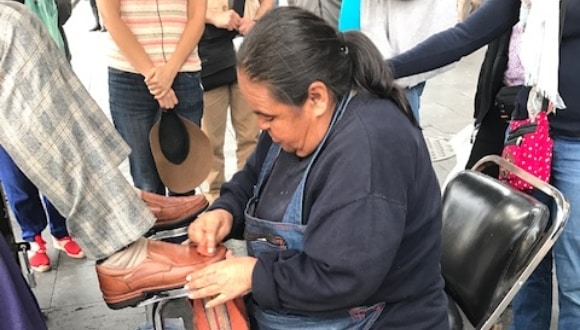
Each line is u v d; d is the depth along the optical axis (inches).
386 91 41.1
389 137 38.8
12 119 39.3
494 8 60.9
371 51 41.0
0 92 39.0
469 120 167.9
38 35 40.0
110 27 80.2
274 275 39.8
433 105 180.5
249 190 51.5
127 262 43.0
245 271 40.6
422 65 59.7
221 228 47.9
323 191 39.2
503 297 52.8
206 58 104.1
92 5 262.1
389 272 42.1
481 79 75.2
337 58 39.2
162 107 84.1
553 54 57.5
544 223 52.0
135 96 85.7
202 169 87.2
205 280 41.1
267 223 43.4
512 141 64.6
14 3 41.0
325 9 94.1
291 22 38.0
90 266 101.3
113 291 43.1
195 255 44.8
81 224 41.9
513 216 53.5
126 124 87.4
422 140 42.1
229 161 140.2
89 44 247.6
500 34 62.4
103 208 42.2
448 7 76.5
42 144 39.8
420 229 42.2
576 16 56.9
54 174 40.5
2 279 37.8
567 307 67.2
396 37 75.6
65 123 40.7
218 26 102.3
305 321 44.1
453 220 60.2
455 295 58.8
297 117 39.3
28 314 39.9
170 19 83.4
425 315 44.6
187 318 64.4
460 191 61.4
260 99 38.6
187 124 85.6
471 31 60.4
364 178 37.6
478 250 55.9
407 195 40.2
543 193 62.6
